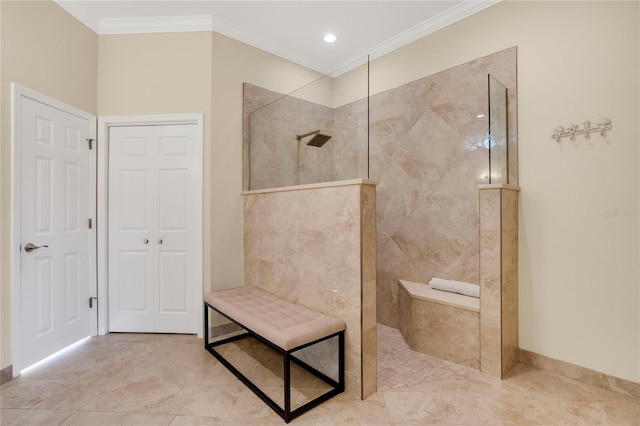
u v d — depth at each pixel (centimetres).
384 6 266
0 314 209
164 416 175
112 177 293
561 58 215
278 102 291
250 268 298
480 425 168
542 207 224
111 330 294
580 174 208
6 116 213
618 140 195
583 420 171
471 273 264
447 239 279
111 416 175
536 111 226
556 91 217
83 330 277
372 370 198
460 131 269
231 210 300
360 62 265
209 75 286
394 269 317
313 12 277
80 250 273
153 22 286
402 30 302
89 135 283
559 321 218
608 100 198
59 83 252
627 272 193
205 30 287
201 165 285
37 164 235
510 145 238
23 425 167
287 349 172
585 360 208
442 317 243
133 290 294
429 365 234
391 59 321
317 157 259
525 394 195
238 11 275
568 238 213
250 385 205
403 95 310
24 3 224
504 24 241
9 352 212
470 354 229
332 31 305
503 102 237
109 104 290
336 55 351
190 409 182
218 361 243
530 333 230
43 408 181
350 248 198
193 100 287
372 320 199
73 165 267
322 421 172
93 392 198
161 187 293
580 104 208
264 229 278
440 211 283
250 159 311
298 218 240
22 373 221
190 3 264
